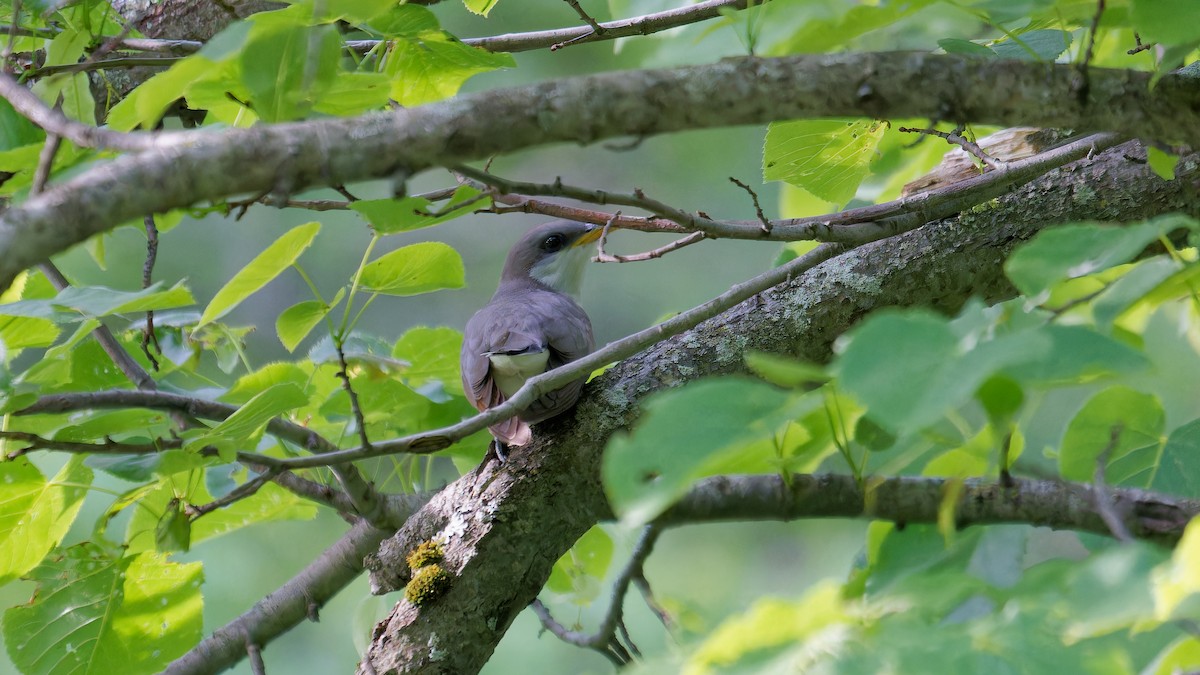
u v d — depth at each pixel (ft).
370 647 20.97
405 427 24.89
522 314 26.58
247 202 14.23
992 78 13.51
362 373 23.61
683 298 58.70
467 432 16.43
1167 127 14.14
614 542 25.50
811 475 17.97
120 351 21.68
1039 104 13.64
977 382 8.14
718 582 52.49
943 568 13.79
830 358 21.58
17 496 19.79
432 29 17.87
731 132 57.16
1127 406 16.39
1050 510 14.66
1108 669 9.04
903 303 21.24
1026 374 9.02
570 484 21.25
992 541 14.58
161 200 11.47
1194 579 8.57
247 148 11.70
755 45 14.16
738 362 21.57
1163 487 16.48
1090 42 13.64
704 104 12.85
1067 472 16.69
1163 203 20.48
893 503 14.92
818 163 22.30
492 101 12.37
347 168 11.98
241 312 56.44
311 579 23.98
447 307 59.00
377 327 57.93
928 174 23.54
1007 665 9.02
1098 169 21.07
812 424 13.83
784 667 9.53
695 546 53.72
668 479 9.09
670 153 58.08
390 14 17.53
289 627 24.14
